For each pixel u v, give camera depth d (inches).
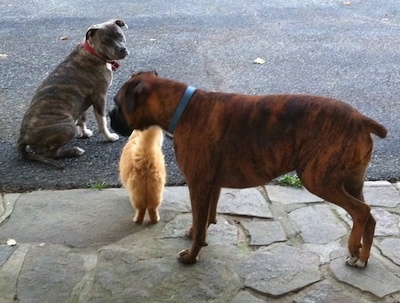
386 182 83.1
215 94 60.7
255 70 130.3
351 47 145.6
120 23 98.2
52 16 173.2
